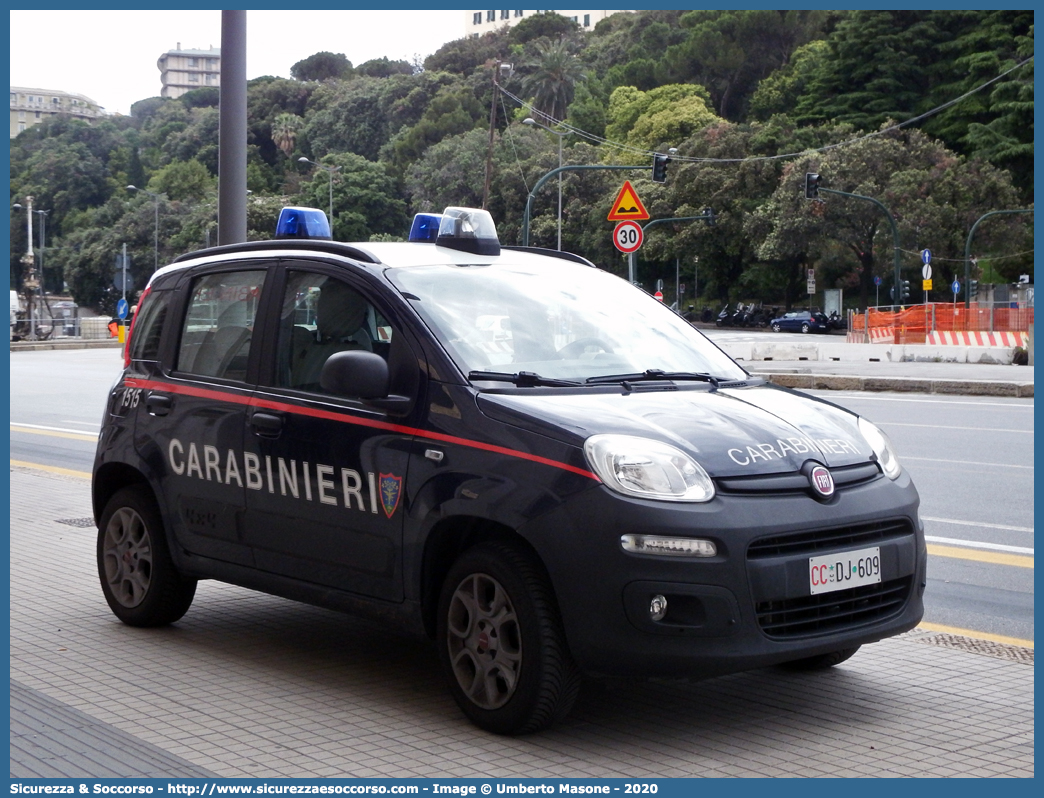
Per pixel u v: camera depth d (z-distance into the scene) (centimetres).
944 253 6556
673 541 416
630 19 14312
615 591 418
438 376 480
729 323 7875
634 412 462
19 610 657
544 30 14650
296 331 547
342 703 494
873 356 3169
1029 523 926
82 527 903
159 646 584
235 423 553
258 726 465
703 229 7862
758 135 8100
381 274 523
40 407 1998
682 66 10838
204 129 13688
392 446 483
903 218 6469
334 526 505
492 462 450
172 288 620
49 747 440
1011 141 7200
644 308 581
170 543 591
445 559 480
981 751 441
